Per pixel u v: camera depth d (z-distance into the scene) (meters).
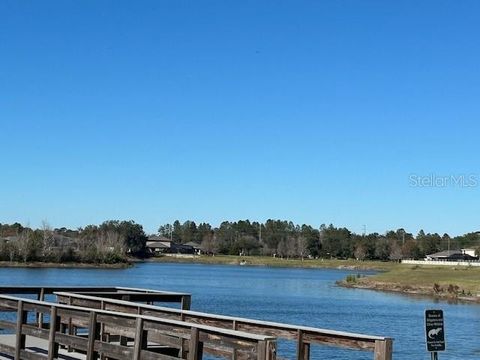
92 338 11.71
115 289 18.67
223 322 11.63
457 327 45.47
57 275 102.56
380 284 97.31
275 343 8.84
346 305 63.28
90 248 147.25
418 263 160.75
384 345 9.24
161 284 88.69
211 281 103.19
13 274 100.44
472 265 132.12
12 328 13.84
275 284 101.31
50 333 12.59
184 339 10.26
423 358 28.98
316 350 27.84
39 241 135.88
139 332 10.70
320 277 131.00
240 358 9.14
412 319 49.56
